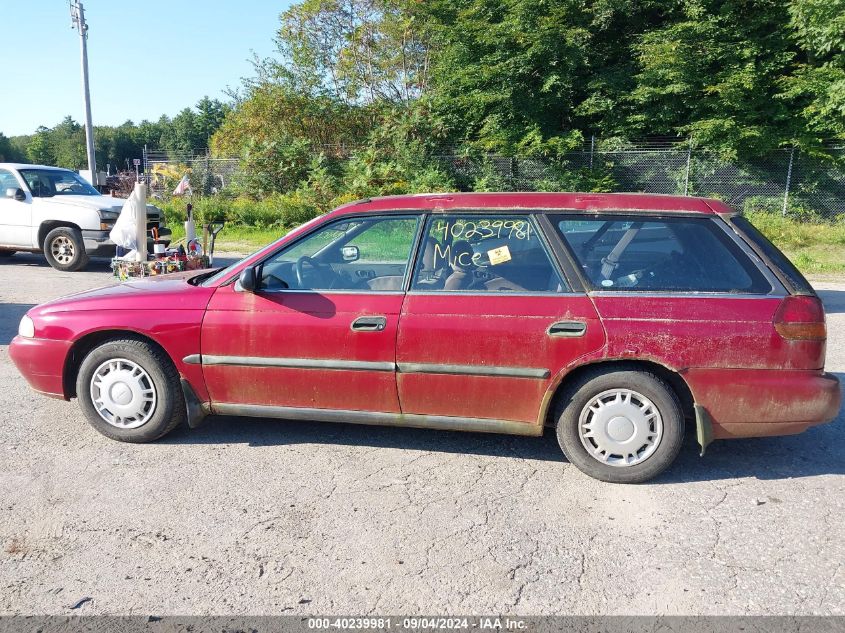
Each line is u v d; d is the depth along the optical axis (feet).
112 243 39.65
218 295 14.03
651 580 9.74
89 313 14.37
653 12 69.82
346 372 13.41
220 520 11.41
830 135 61.31
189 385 14.14
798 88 59.31
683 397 12.84
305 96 82.64
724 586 9.59
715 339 12.19
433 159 69.87
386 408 13.52
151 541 10.75
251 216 64.80
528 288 12.96
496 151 69.26
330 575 9.86
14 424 15.67
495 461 13.92
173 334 13.89
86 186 44.68
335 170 74.08
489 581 9.71
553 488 12.68
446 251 13.48
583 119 70.59
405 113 74.54
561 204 13.32
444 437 15.20
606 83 65.77
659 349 12.26
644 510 11.84
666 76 62.75
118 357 14.25
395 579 9.76
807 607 9.11
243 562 10.19
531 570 9.99
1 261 45.29
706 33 63.26
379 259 14.06
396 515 11.62
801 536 10.96
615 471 12.77
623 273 12.84
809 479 13.10
